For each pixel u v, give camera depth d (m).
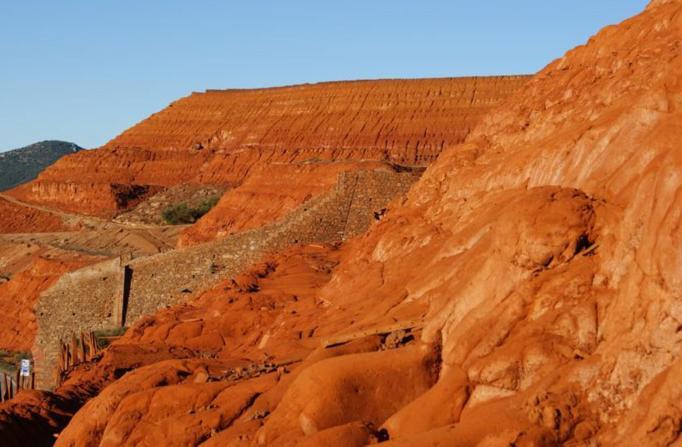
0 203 159.25
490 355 21.75
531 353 20.77
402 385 24.19
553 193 23.09
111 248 117.06
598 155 25.97
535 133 37.47
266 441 24.66
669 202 18.92
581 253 21.88
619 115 27.12
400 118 133.88
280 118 151.00
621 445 17.52
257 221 96.50
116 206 147.38
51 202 157.25
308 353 32.50
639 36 36.28
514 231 22.66
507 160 35.34
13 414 37.16
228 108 163.50
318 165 97.12
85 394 41.50
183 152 159.50
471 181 37.91
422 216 41.03
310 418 23.95
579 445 18.34
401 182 59.06
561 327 20.81
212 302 52.12
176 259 67.31
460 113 130.38
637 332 18.69
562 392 19.12
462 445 19.70
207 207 132.25
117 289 69.75
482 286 23.59
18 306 96.56
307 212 60.72
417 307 29.02
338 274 42.69
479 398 21.36
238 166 146.25
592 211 22.12
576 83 38.16
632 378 18.41
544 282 21.91
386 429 22.77
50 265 99.81
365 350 27.61
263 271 53.94
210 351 44.16
